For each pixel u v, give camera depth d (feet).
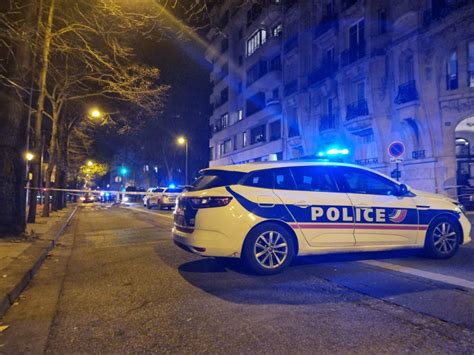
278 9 115.03
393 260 23.84
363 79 83.30
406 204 22.85
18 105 33.86
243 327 13.51
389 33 76.43
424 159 69.56
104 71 54.95
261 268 20.08
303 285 18.52
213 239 19.51
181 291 17.95
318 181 21.63
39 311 15.88
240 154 144.87
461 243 24.58
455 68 67.05
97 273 22.54
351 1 87.92
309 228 20.70
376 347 11.82
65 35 45.03
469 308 15.05
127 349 12.00
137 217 68.90
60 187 97.96
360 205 21.75
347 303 15.87
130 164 194.49
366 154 85.35
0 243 31.60
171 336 12.89
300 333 12.92
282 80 116.26
